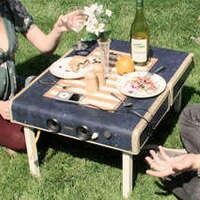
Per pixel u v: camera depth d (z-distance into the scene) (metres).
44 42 2.47
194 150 2.14
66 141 2.53
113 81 2.25
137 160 2.38
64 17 2.36
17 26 2.45
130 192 2.19
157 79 2.25
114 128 1.99
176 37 3.33
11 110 2.17
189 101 2.76
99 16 2.29
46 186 2.30
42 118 2.12
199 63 3.06
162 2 3.71
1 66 2.36
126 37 3.35
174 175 2.12
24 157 2.46
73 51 2.48
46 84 2.25
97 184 2.30
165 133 2.56
